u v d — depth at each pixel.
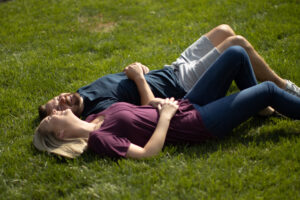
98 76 3.91
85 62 4.33
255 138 2.50
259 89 2.38
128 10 6.19
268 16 5.04
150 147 2.31
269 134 2.53
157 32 5.21
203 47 3.13
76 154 2.43
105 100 2.78
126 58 4.36
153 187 2.10
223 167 2.22
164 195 2.01
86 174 2.27
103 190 2.12
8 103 3.43
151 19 5.73
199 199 1.94
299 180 1.99
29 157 2.53
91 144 2.37
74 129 2.49
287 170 2.10
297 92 2.81
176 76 2.96
